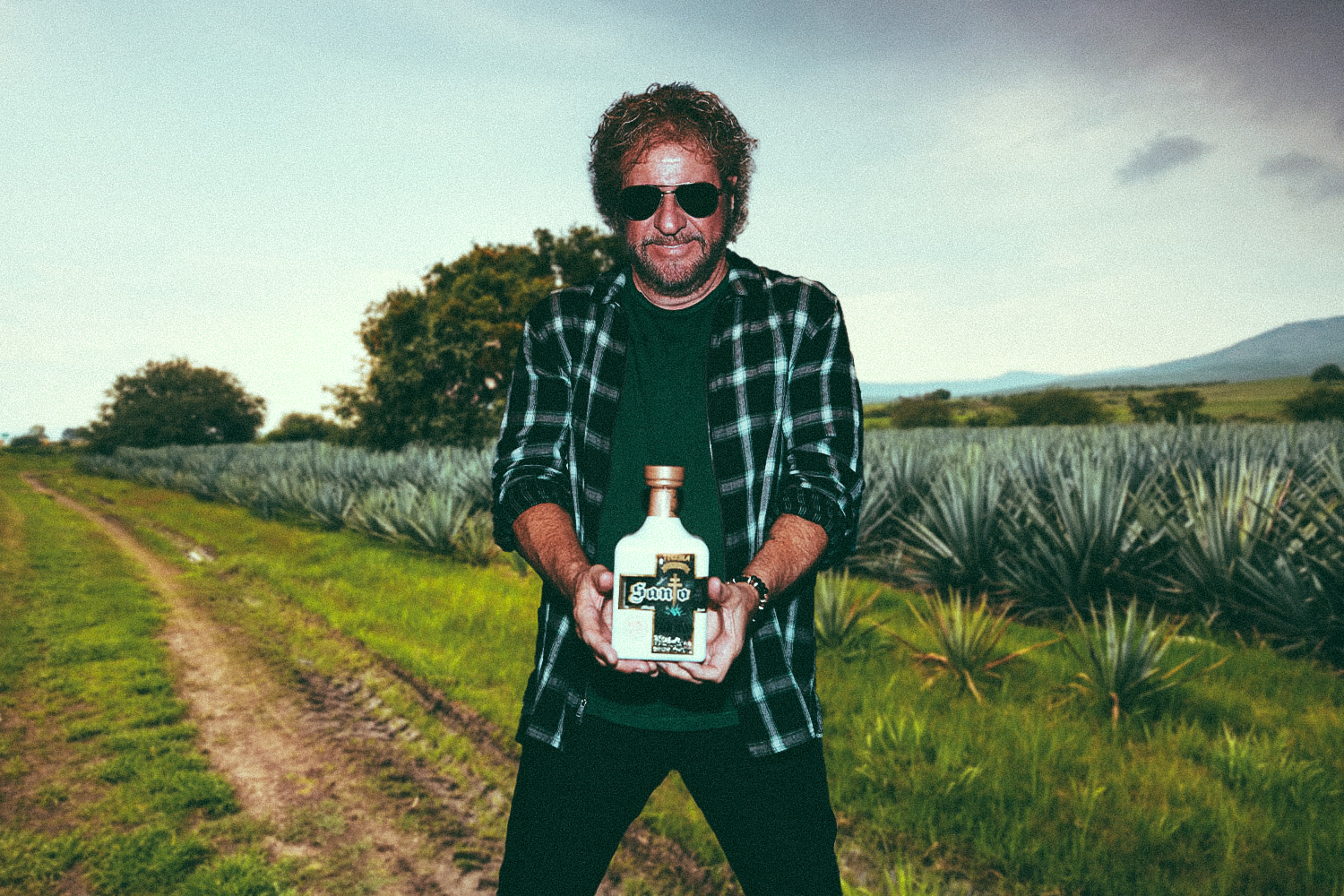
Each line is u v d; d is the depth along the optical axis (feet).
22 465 226.79
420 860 9.49
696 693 3.72
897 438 57.06
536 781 3.86
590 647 2.96
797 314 3.89
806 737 3.69
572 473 4.05
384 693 15.61
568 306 4.20
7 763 12.50
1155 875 7.88
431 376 86.63
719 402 3.87
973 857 8.56
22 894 8.86
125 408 228.02
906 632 17.29
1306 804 9.22
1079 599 19.39
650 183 3.63
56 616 23.45
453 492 40.63
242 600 26.25
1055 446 38.60
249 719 14.61
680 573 2.92
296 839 10.01
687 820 9.48
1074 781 9.66
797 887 3.64
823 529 3.38
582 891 3.85
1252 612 16.96
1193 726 11.61
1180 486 20.98
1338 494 19.63
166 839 9.86
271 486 58.54
